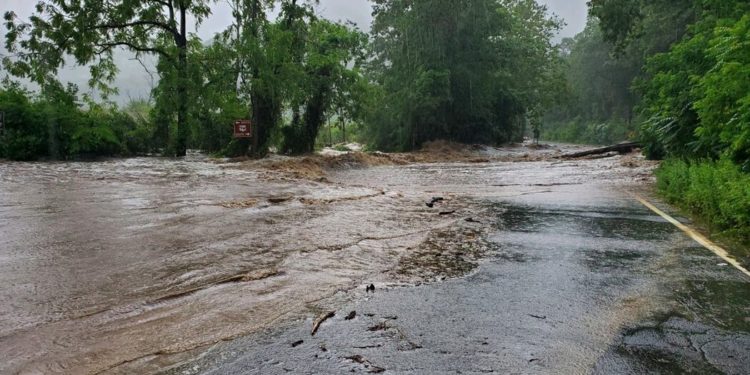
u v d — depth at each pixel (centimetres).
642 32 2755
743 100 862
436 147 3962
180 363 312
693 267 548
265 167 1897
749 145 946
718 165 1034
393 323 383
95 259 541
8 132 2169
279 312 404
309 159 2234
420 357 322
